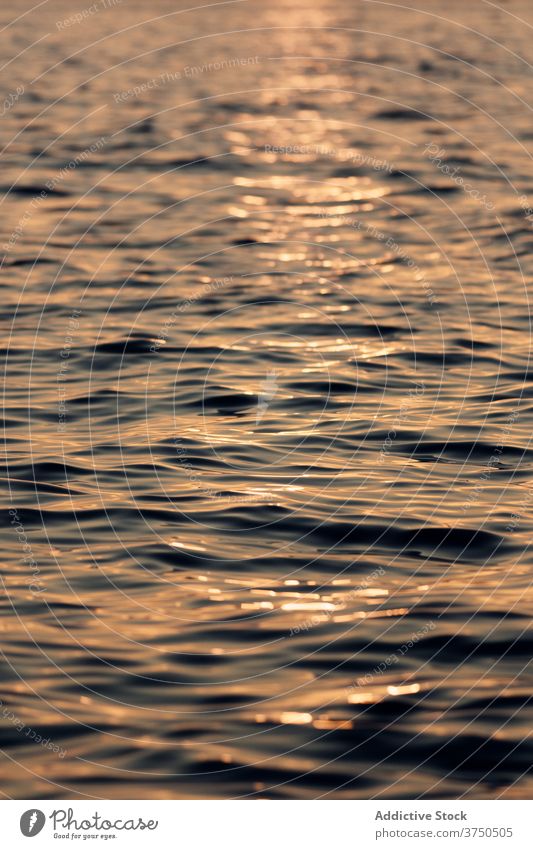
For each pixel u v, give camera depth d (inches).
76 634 424.8
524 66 2295.8
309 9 3361.2
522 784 345.1
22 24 2785.4
